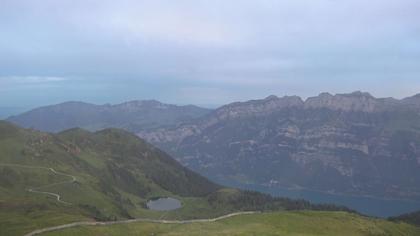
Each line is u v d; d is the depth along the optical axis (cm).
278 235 19100
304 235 19738
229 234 18188
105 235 17325
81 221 19150
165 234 17788
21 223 19600
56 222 18838
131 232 18075
